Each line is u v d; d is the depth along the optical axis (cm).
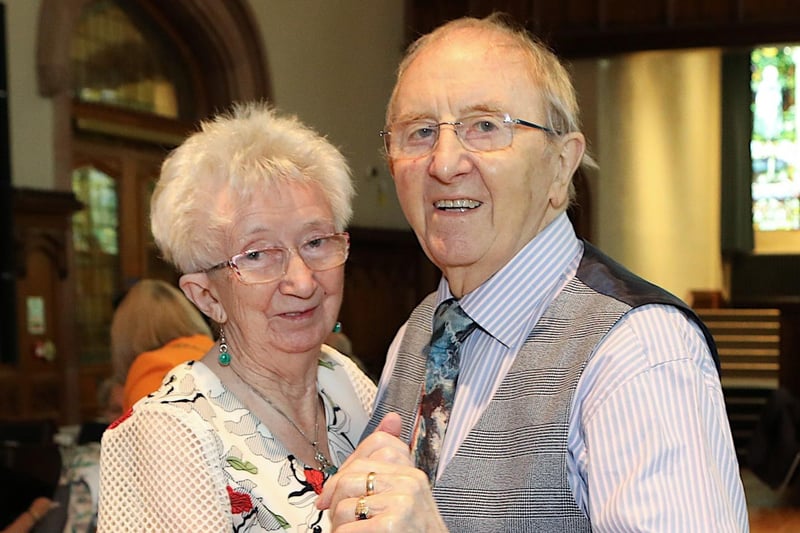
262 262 150
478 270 144
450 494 129
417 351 163
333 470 153
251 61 798
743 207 1388
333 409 171
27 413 588
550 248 142
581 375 125
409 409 156
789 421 695
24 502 306
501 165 136
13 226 546
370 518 114
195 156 151
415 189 145
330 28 923
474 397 139
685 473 112
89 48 690
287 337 152
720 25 898
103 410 329
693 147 1320
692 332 125
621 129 1028
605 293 133
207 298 155
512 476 126
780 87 1460
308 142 155
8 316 539
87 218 693
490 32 142
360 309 958
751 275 1379
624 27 925
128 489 138
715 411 122
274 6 832
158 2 739
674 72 1227
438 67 141
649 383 118
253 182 148
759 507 717
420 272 1064
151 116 745
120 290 718
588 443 120
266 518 141
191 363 154
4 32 543
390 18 1047
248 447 145
